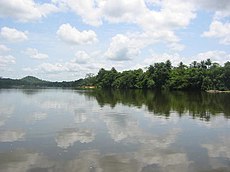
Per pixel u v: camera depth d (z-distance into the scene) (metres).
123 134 31.41
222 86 165.12
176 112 51.88
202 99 88.56
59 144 26.45
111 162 21.44
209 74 170.50
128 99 87.06
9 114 47.06
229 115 48.00
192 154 23.84
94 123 38.47
